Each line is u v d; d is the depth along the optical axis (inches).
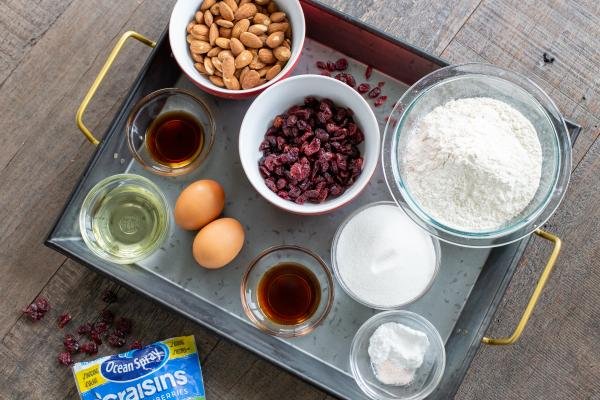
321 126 38.0
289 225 39.0
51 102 41.8
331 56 39.5
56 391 40.7
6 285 41.2
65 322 40.7
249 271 38.6
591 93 40.9
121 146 39.0
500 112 37.0
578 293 40.6
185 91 39.3
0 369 40.8
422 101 37.5
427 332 37.7
